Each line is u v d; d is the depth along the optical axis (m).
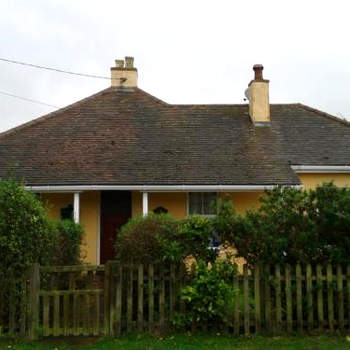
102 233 16.48
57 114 18.89
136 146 17.17
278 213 8.73
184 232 8.61
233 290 8.31
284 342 7.84
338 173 16.70
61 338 8.12
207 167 16.11
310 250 8.52
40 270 8.24
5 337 8.07
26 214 8.47
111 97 19.91
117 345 7.66
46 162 16.23
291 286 8.42
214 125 18.80
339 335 8.21
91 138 17.56
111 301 8.29
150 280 8.36
